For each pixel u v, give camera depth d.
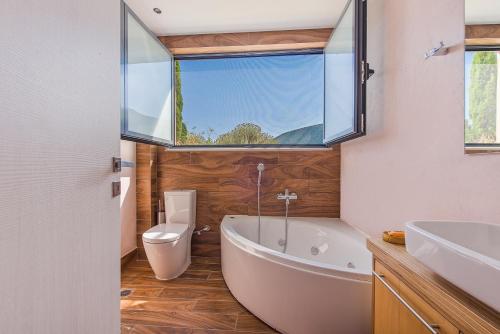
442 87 1.16
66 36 0.71
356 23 1.62
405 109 1.44
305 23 2.47
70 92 0.73
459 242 0.89
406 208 1.44
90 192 0.82
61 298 0.70
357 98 1.63
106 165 0.90
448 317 0.67
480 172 0.98
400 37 1.49
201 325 1.67
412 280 0.82
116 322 0.98
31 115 0.60
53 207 0.67
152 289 2.11
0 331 0.53
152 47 2.40
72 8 0.73
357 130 1.64
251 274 1.76
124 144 2.50
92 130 0.83
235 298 1.97
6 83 0.53
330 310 1.41
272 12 2.30
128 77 2.02
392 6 1.58
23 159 0.58
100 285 0.87
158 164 2.82
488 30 0.97
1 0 0.52
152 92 2.41
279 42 2.60
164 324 1.67
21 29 0.57
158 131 2.54
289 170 2.71
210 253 2.79
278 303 1.58
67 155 0.71
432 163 1.23
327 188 2.67
